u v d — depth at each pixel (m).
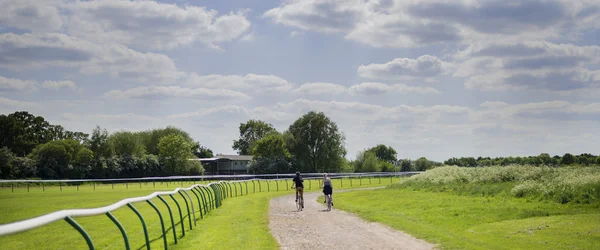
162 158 89.19
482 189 31.47
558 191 26.27
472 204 26.23
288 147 103.62
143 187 57.50
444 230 16.50
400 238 14.95
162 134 122.19
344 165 104.25
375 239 14.73
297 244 13.74
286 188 50.88
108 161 81.25
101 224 20.47
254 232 15.49
